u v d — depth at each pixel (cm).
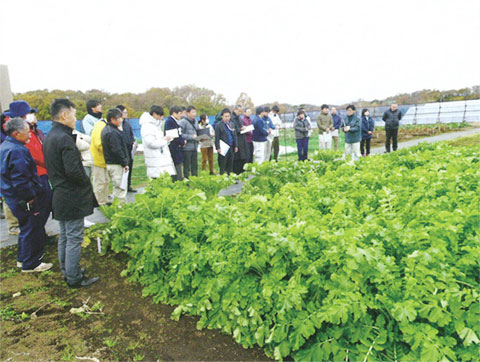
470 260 268
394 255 301
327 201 423
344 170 595
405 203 401
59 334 336
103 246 512
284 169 652
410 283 251
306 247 302
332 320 252
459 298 244
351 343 278
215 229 360
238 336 309
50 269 477
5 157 421
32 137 518
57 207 392
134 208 428
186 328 340
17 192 423
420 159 665
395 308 244
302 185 631
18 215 443
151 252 380
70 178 385
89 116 740
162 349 312
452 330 254
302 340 271
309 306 282
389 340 265
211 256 337
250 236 316
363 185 475
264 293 289
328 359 268
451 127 3053
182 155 834
